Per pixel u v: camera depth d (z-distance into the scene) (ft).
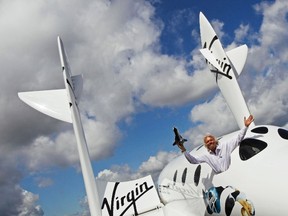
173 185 36.86
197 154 34.88
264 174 24.58
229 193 26.76
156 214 36.09
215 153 28.68
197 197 31.17
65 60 31.99
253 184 24.82
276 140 27.17
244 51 47.85
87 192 27.63
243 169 26.23
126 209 39.29
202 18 48.49
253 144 27.27
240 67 47.19
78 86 32.83
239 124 46.01
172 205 36.24
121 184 43.88
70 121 29.91
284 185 22.91
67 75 30.96
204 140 29.25
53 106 31.40
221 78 47.70
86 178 27.86
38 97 32.24
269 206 23.35
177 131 29.48
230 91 46.26
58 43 31.94
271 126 30.04
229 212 27.02
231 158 27.55
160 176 43.55
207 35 48.70
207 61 50.72
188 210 33.78
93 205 27.32
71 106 29.81
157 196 39.70
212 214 29.32
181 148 29.55
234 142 27.78
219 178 28.02
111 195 42.52
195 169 32.40
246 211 25.29
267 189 23.73
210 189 28.91
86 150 28.94
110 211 40.04
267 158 25.68
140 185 42.73
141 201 39.75
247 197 25.03
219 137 34.55
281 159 24.80
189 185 32.65
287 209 22.27
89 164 28.58
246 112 43.88
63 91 32.60
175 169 37.63
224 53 46.01
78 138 28.99
